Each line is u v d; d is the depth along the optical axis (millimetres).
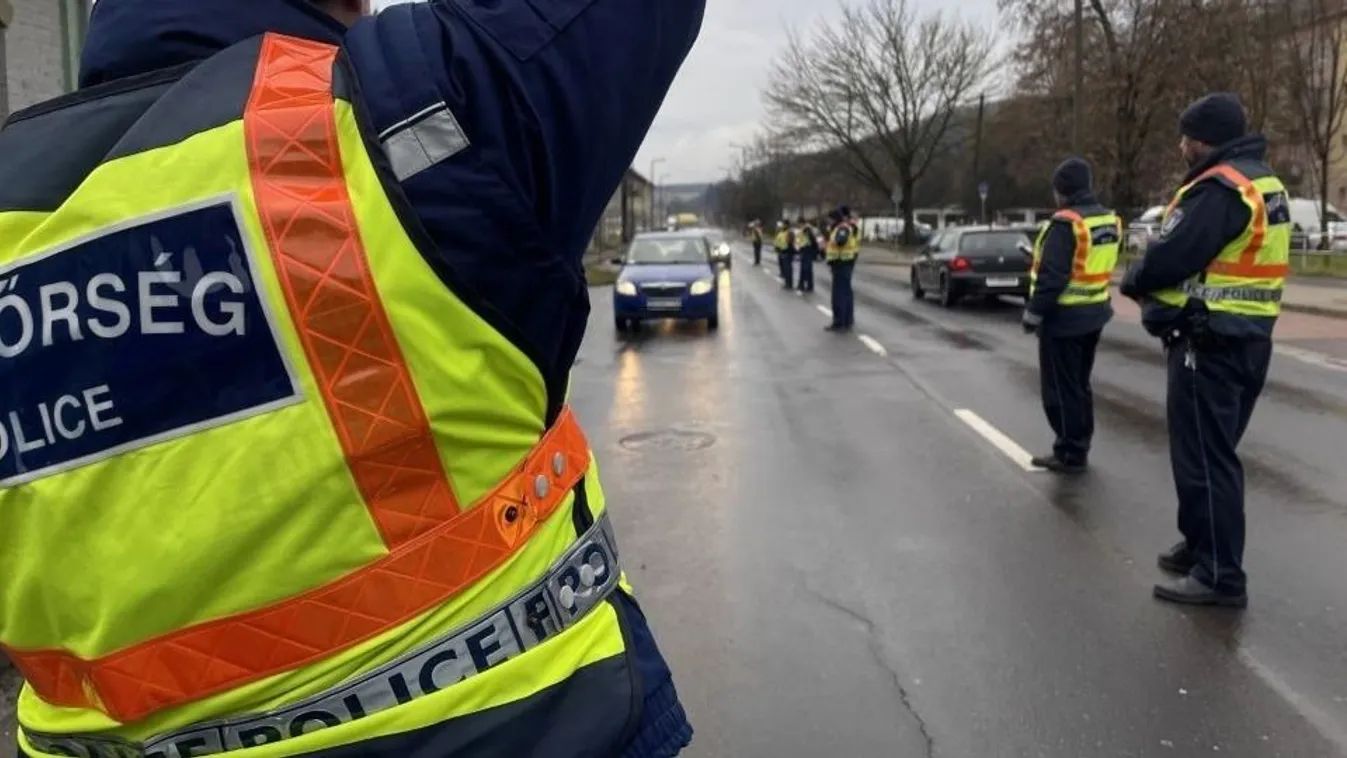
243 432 982
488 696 1076
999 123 48562
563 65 1077
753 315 19266
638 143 1179
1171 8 31062
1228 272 4367
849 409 9438
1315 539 5414
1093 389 10188
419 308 1002
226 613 1000
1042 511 6016
